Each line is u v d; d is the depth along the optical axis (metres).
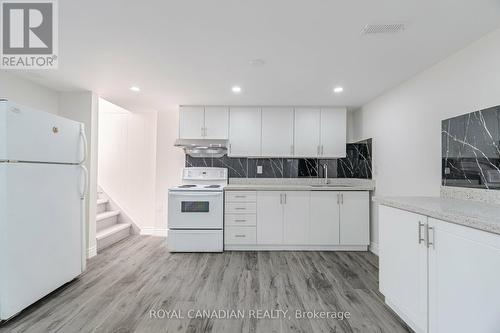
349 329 1.78
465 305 1.27
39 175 2.08
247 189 3.53
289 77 2.71
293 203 3.53
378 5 1.54
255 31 1.84
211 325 1.82
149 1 1.52
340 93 3.23
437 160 2.29
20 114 1.92
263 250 3.54
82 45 2.05
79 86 3.02
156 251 3.51
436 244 1.46
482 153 1.81
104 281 2.55
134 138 4.42
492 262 1.13
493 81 1.77
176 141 3.83
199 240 3.45
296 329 1.78
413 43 1.97
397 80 2.77
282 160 4.11
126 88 3.09
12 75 2.67
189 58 2.28
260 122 3.86
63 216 2.33
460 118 2.02
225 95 3.36
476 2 1.50
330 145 3.85
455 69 2.10
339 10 1.60
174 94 3.32
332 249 3.54
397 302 1.83
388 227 1.94
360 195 3.53
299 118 3.86
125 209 4.41
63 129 2.33
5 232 1.82
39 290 2.07
